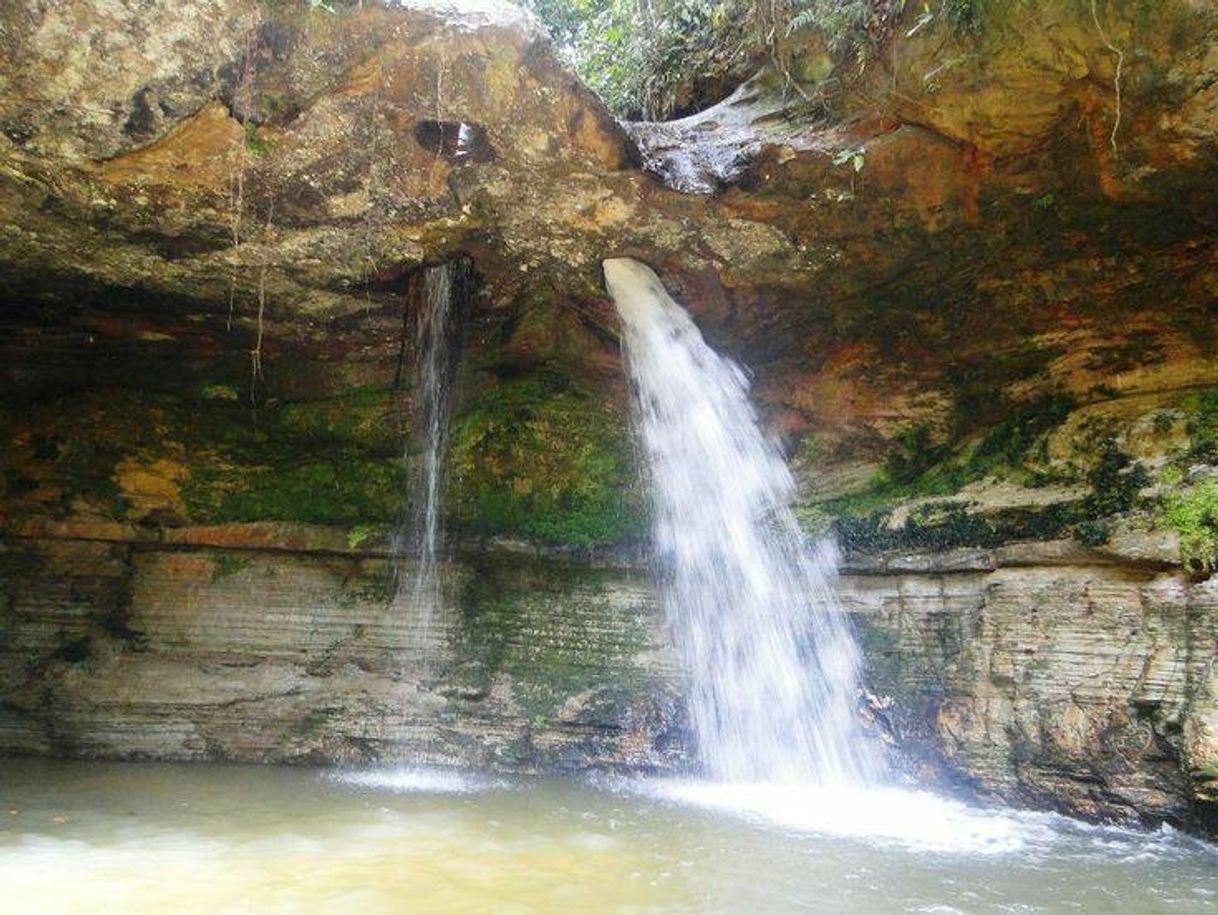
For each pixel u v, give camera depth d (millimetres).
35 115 6730
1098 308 8164
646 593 9453
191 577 9367
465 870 5621
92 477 9500
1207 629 6398
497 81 7008
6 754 8844
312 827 6590
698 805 7500
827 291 8820
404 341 9859
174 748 8969
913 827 6758
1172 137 6676
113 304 9375
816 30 7945
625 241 8547
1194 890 5297
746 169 7980
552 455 9992
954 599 8016
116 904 4867
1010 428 8570
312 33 6484
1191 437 7293
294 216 7977
